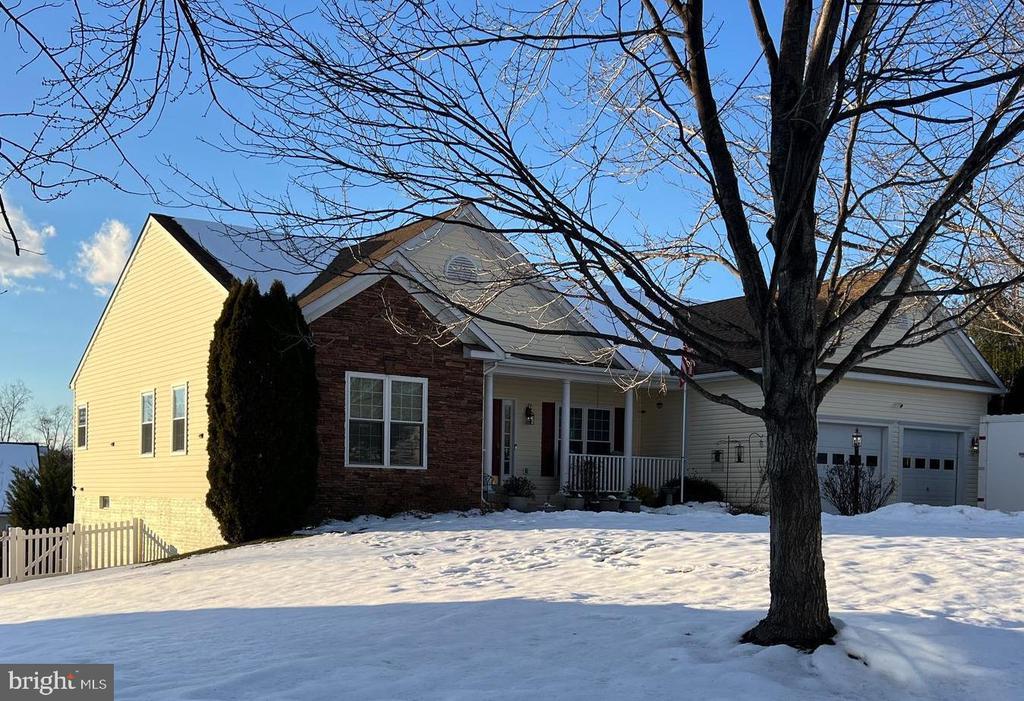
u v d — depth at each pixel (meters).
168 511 21.44
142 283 23.38
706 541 13.59
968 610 8.14
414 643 7.86
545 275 8.01
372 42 6.96
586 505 23.22
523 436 24.94
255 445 18.00
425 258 20.39
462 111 7.04
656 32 7.70
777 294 7.68
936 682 6.25
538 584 10.95
